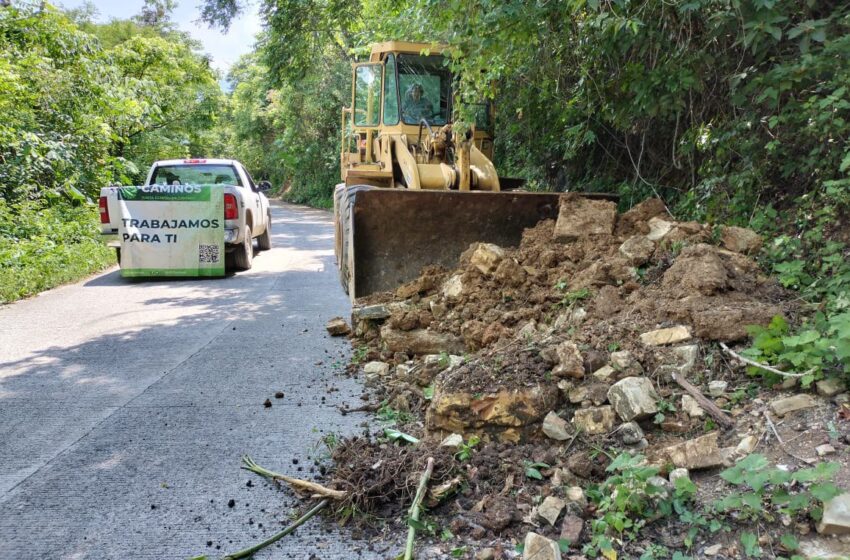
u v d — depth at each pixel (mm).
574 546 2715
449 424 3611
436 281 5992
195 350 5926
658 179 7426
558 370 3703
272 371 5273
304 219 23344
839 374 3324
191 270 9898
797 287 4406
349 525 3033
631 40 6070
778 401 3316
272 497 3297
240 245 10414
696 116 6465
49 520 3092
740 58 5711
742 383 3602
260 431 4086
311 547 2875
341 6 16719
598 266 5074
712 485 2920
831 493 2529
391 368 5102
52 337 6441
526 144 9938
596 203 5914
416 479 3164
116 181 16672
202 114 28703
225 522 3070
